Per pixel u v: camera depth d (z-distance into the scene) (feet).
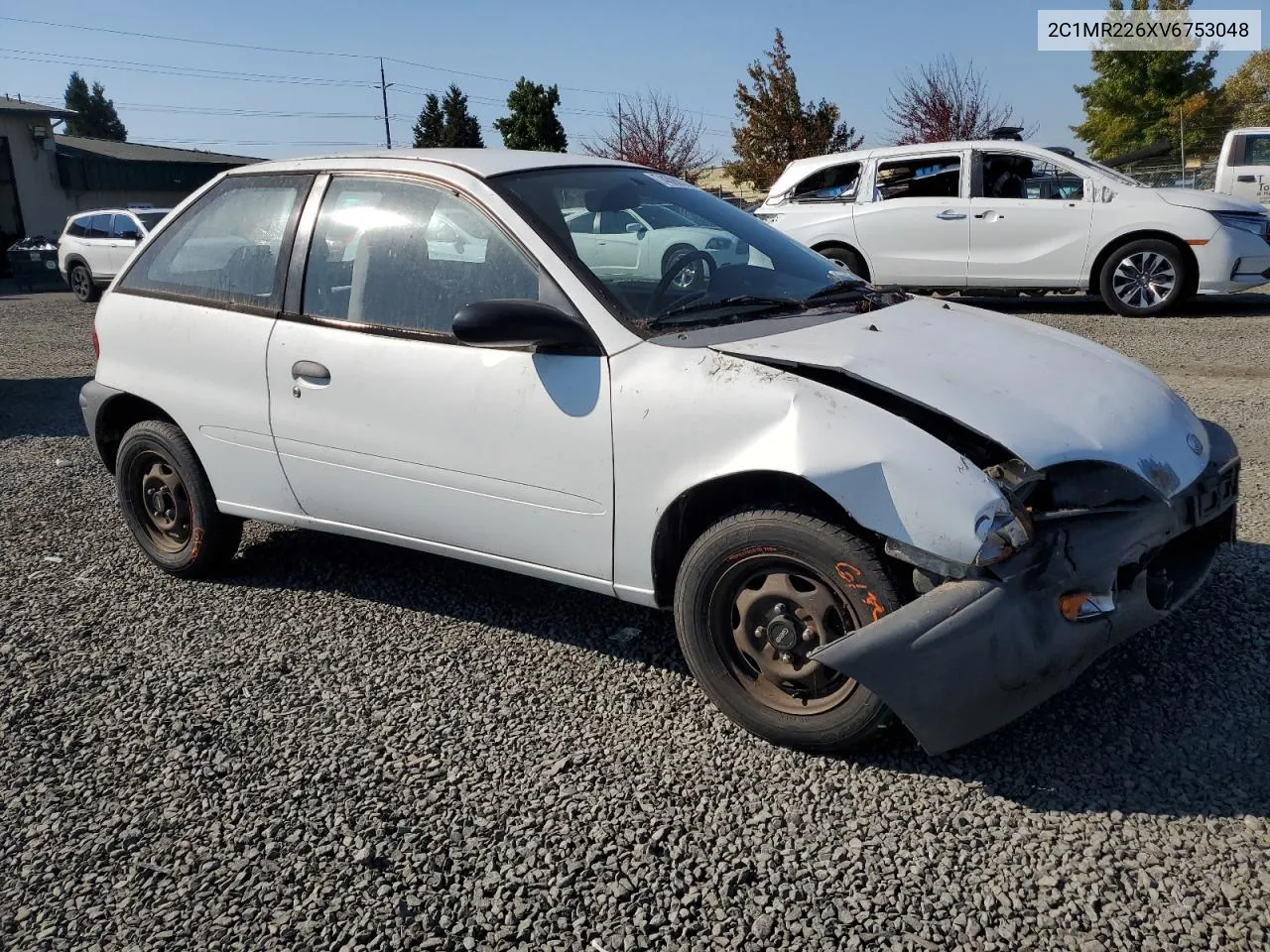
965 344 11.26
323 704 11.74
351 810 9.78
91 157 114.01
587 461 11.05
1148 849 8.73
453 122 169.48
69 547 17.20
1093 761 9.98
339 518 13.52
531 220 11.80
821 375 10.33
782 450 9.76
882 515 9.31
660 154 135.64
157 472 15.38
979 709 9.29
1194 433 11.19
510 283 11.71
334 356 12.82
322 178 13.58
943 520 9.11
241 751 10.87
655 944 7.99
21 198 102.32
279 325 13.43
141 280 15.29
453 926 8.27
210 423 14.24
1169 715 10.64
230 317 13.93
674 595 11.06
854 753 10.32
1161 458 10.26
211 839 9.46
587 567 11.48
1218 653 11.75
